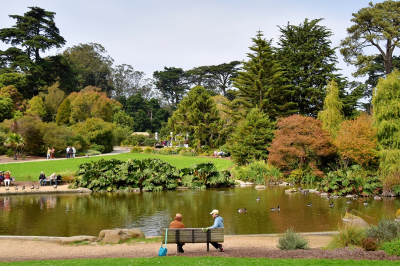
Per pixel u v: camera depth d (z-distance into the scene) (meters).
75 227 16.17
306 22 53.62
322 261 9.33
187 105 62.69
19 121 47.53
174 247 12.28
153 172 30.36
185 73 119.81
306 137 33.91
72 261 9.83
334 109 39.16
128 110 124.25
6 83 75.44
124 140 77.88
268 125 41.78
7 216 18.62
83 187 29.41
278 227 16.00
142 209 20.69
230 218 18.02
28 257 10.95
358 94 49.84
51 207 21.42
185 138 66.00
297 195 26.59
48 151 45.25
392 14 53.03
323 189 27.47
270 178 33.88
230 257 10.01
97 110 75.12
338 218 17.86
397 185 25.73
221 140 57.50
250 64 51.94
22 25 79.44
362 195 26.19
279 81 49.34
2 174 29.81
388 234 11.28
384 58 55.88
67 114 65.81
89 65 121.00
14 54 78.88
